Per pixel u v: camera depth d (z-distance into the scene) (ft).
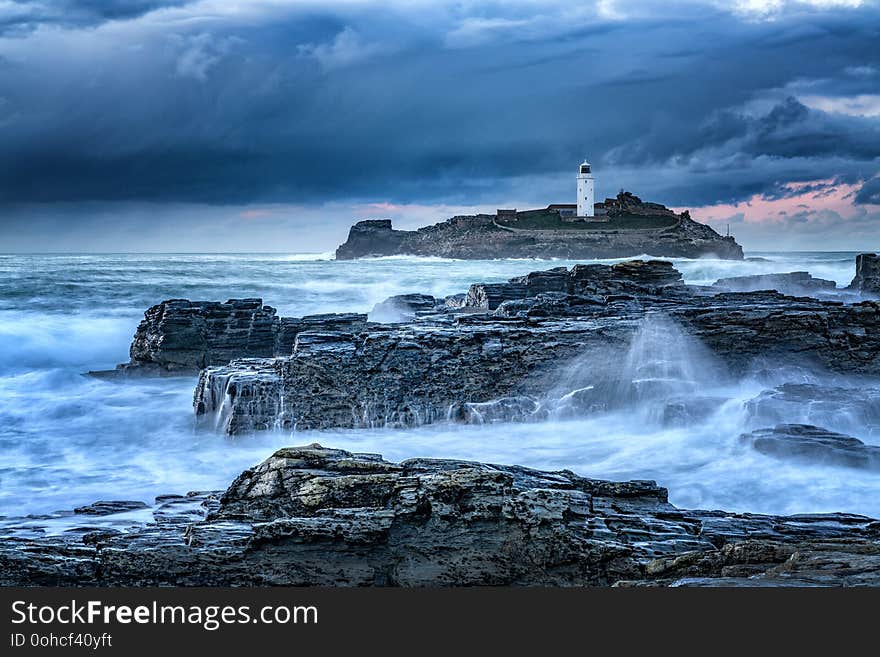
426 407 79.46
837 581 29.84
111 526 40.91
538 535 33.35
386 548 33.09
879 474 53.62
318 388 78.33
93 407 86.02
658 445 63.62
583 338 83.56
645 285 122.42
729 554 33.83
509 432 74.08
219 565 32.63
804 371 86.07
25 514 50.06
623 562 33.37
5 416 81.41
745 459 57.57
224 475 60.95
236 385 77.20
